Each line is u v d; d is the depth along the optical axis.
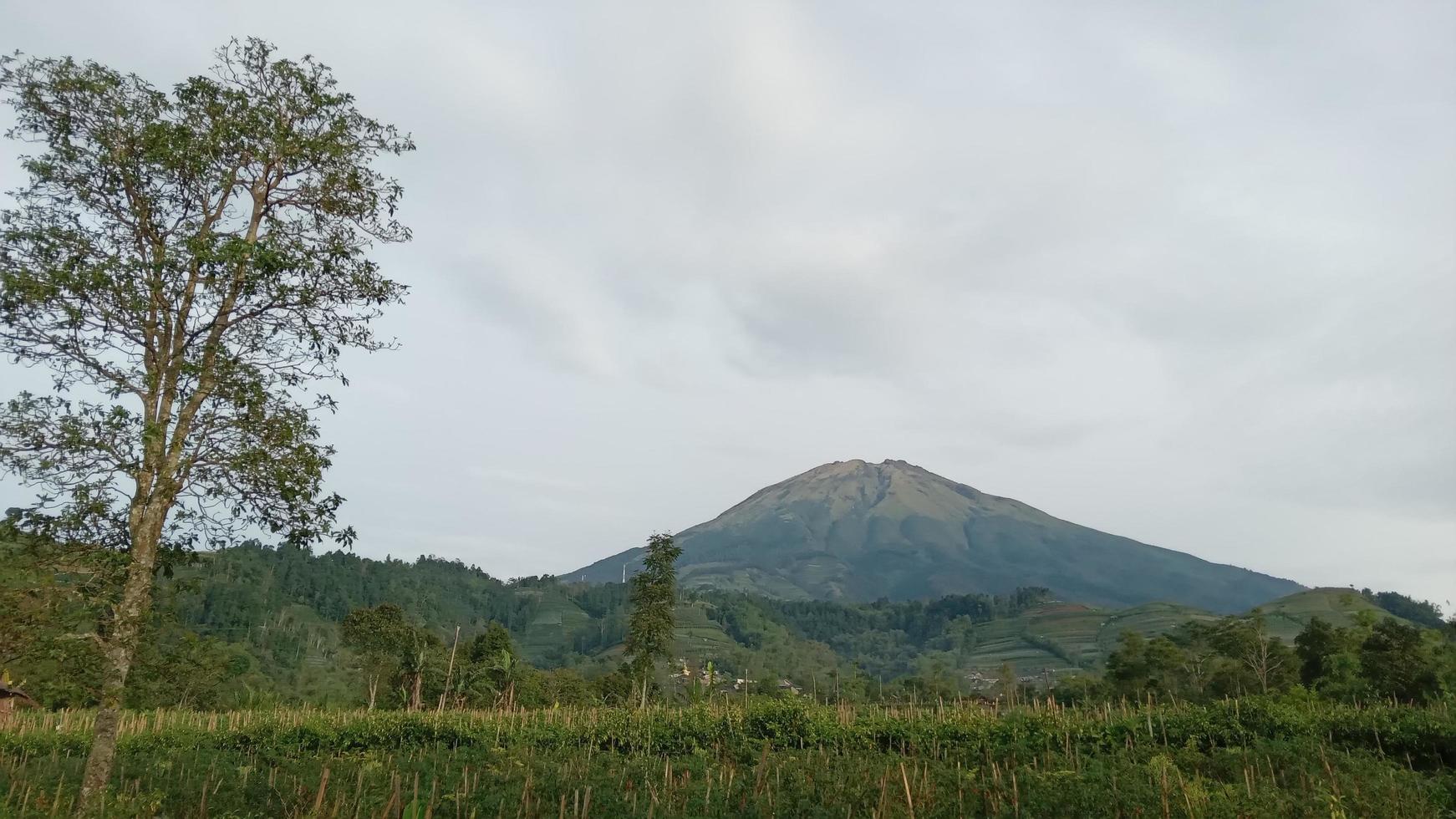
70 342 11.02
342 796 14.25
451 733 24.92
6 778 16.14
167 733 27.27
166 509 11.41
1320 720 17.80
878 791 13.88
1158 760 14.26
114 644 10.71
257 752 24.02
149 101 11.91
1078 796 12.52
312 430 12.15
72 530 10.45
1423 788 13.40
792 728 20.92
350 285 12.40
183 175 11.86
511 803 14.09
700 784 15.39
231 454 11.69
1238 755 15.60
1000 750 17.58
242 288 11.72
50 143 11.48
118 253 11.45
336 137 12.70
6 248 10.82
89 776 10.84
